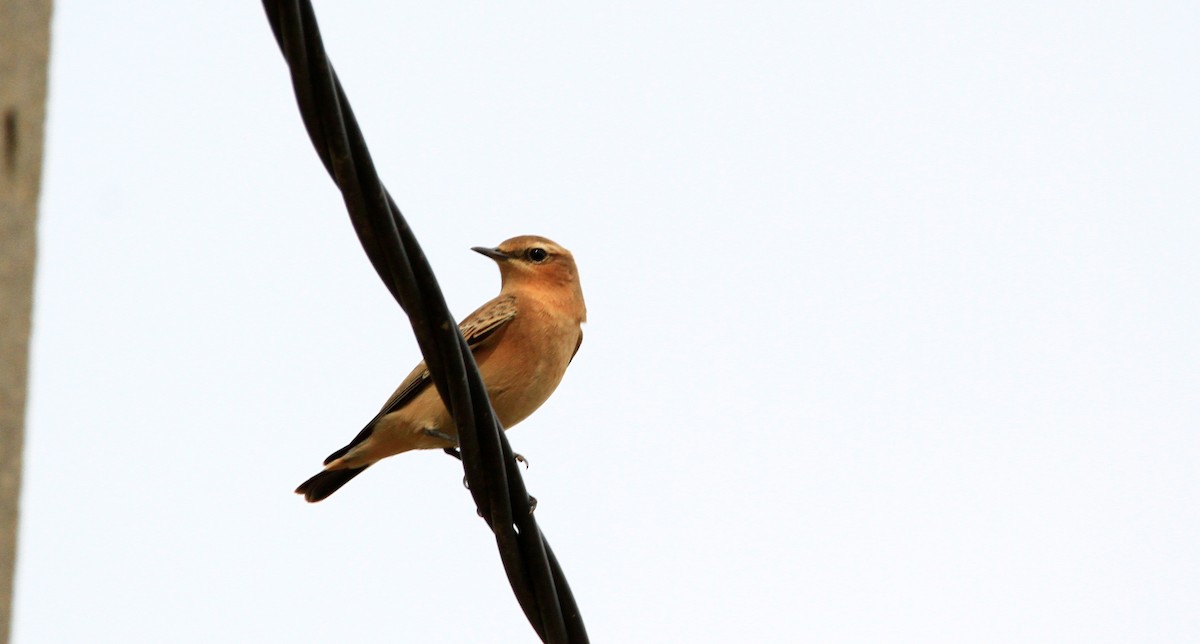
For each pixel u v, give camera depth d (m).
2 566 7.13
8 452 7.24
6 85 7.54
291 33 9.19
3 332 7.31
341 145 9.63
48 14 7.80
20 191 7.51
